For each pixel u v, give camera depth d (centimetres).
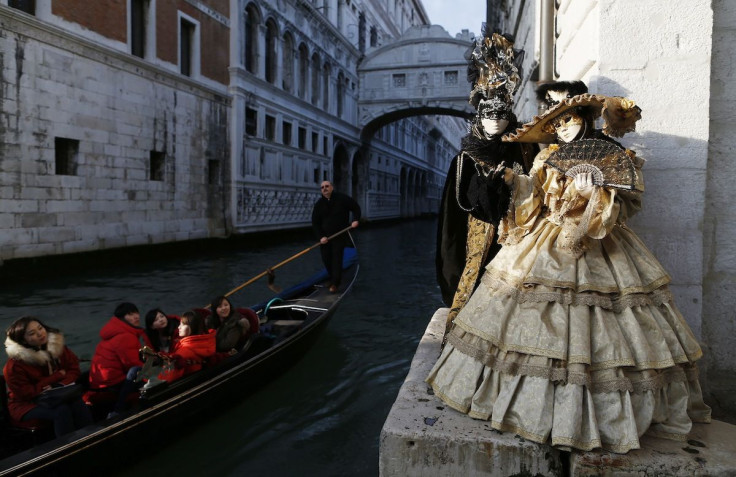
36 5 1059
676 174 226
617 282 169
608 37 229
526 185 180
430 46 2800
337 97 2702
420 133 4428
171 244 1440
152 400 362
